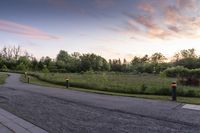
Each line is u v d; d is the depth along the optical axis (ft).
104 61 399.65
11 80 120.47
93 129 23.57
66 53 418.72
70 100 43.24
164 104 38.86
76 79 118.11
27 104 38.55
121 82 102.47
